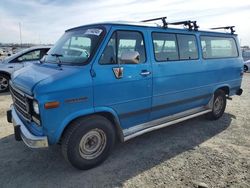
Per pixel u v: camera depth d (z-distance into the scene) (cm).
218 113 605
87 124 350
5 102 775
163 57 440
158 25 437
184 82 481
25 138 331
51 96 311
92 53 354
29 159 402
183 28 484
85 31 402
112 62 367
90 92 343
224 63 582
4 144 457
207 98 558
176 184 334
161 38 438
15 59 941
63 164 386
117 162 393
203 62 522
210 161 397
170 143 467
